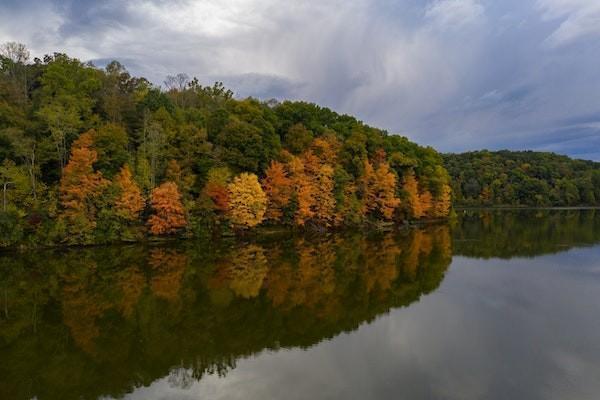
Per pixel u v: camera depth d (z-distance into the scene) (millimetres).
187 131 64312
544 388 17422
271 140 70250
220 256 46625
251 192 60250
